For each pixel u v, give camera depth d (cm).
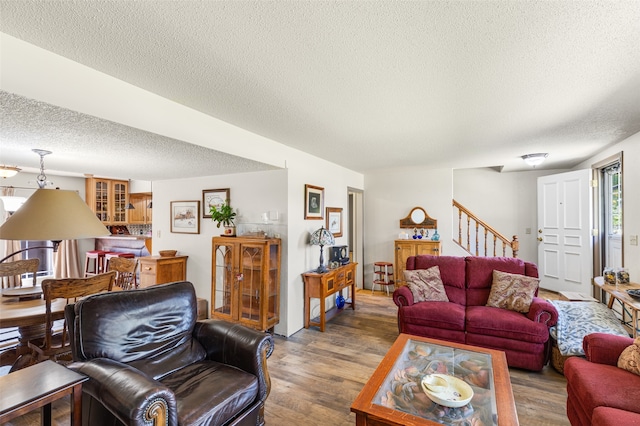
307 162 414
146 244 584
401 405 162
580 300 342
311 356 313
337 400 237
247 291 358
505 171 617
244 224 397
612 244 423
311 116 263
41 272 620
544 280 532
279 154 354
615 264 415
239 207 401
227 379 187
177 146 253
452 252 543
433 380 180
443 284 368
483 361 210
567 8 130
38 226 164
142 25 141
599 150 403
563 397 241
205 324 229
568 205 486
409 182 578
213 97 222
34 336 268
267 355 207
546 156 422
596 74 190
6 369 281
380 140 343
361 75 191
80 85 175
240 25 142
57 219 168
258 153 320
